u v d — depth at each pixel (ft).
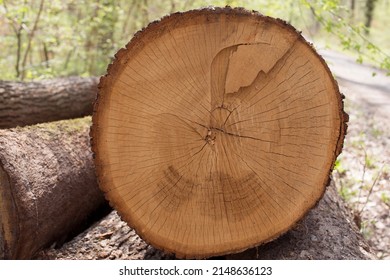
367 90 41.91
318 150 12.74
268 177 12.71
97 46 37.93
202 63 12.17
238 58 12.23
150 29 11.85
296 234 13.71
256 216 12.78
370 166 24.18
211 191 12.64
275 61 12.30
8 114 20.04
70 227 15.97
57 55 37.83
